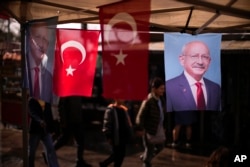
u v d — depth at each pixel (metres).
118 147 7.25
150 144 6.91
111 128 7.14
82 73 5.20
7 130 12.81
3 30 8.11
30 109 7.00
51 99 4.80
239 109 10.34
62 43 5.16
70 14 5.62
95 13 5.44
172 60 4.94
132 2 4.06
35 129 7.07
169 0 4.23
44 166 8.60
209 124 10.89
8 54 8.45
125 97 4.04
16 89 11.20
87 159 9.29
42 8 5.27
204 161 9.23
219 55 4.99
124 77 4.07
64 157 9.44
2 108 9.95
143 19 4.02
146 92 3.97
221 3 4.46
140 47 4.01
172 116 11.44
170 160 9.30
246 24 5.47
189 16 5.16
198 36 4.96
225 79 10.54
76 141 8.41
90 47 5.19
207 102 5.02
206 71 5.00
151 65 11.59
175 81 4.96
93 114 13.38
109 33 4.16
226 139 10.58
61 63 5.17
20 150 10.16
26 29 5.00
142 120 6.83
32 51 4.94
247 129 10.24
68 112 8.29
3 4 4.95
